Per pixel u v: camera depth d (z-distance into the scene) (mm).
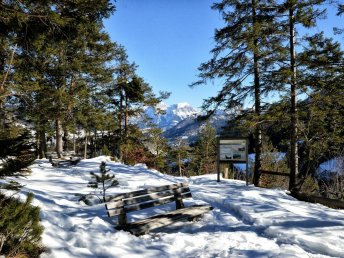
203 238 5688
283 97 12602
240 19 13773
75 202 7953
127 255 4707
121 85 28312
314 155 12820
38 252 4348
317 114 12039
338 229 5867
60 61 21156
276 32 12961
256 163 14211
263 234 5922
